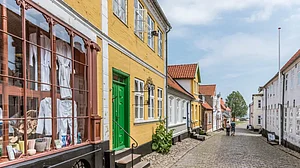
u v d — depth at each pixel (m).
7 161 3.96
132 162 8.47
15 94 4.43
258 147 19.70
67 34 5.73
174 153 14.55
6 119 4.09
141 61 12.05
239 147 19.27
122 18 9.80
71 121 5.81
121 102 9.95
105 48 7.89
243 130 53.62
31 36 4.81
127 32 10.20
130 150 10.02
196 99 28.94
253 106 50.94
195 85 29.16
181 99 22.48
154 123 14.16
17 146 4.32
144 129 12.35
